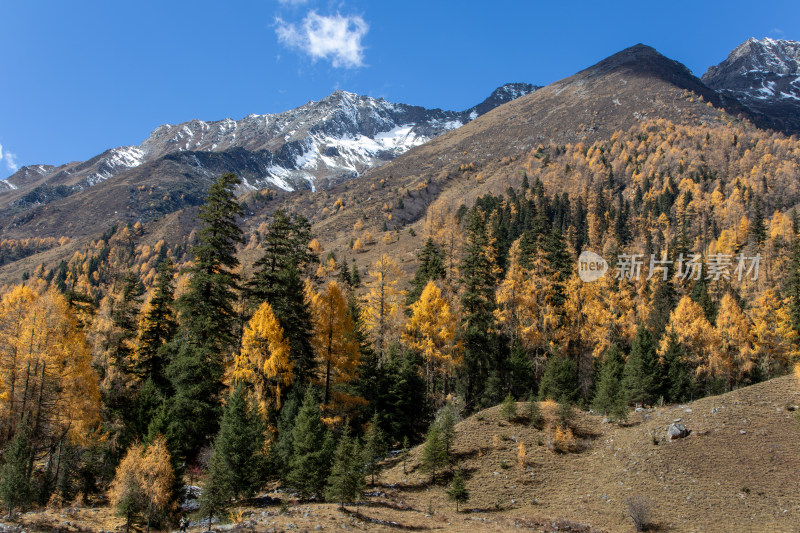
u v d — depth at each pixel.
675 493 27.33
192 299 32.03
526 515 26.36
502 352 47.00
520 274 50.31
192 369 31.12
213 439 30.27
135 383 36.12
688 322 51.78
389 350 44.09
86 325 43.22
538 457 32.59
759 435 30.42
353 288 69.75
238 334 37.78
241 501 26.17
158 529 22.16
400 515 25.17
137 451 22.55
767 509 25.28
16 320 28.27
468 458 32.78
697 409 34.03
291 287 35.19
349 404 34.91
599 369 46.72
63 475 27.09
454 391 48.72
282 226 36.78
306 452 27.41
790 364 50.22
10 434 27.89
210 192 33.12
